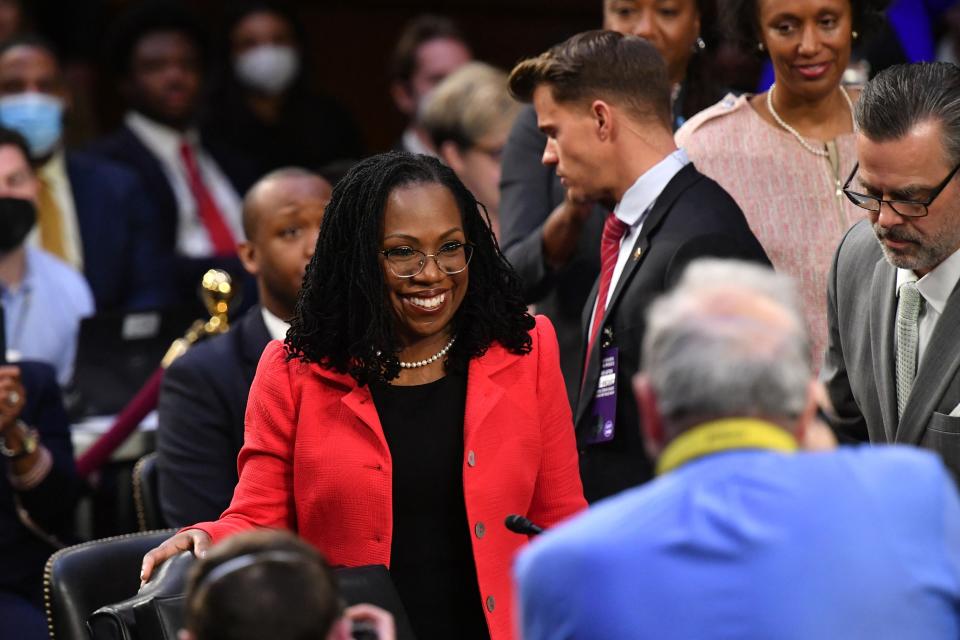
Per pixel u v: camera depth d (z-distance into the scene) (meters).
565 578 6.99
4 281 20.45
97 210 22.89
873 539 6.92
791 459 7.09
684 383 7.13
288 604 7.13
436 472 10.52
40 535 15.85
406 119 32.84
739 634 6.77
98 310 22.64
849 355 11.67
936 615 6.90
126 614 10.02
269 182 14.70
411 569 10.46
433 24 26.70
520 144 15.73
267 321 14.73
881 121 10.30
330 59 32.53
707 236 12.05
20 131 21.98
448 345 10.69
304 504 10.47
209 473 14.15
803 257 13.76
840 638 6.75
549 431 10.85
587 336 13.21
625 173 12.60
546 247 14.38
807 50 13.48
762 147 14.00
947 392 10.61
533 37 32.53
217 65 26.47
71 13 30.62
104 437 17.47
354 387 10.49
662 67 12.71
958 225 10.40
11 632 14.92
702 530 6.93
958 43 25.19
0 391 15.54
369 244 10.28
